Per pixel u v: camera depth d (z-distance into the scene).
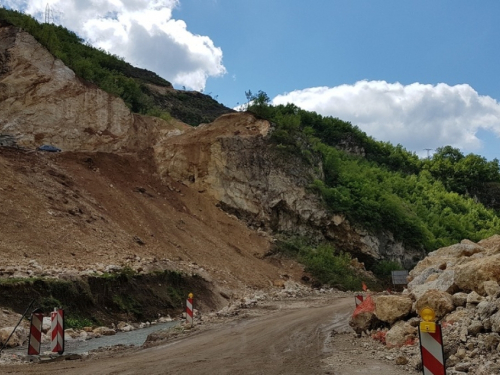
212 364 8.71
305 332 12.73
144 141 37.72
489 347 7.50
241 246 33.09
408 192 56.41
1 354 10.45
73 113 32.75
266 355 9.60
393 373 7.62
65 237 20.94
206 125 42.38
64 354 10.82
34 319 10.60
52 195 24.23
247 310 19.44
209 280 24.61
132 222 27.27
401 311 10.67
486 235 52.09
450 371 7.20
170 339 12.52
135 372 8.10
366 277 37.16
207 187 36.31
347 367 8.16
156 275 20.77
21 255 17.66
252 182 37.53
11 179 23.27
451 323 9.09
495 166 74.62
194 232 30.91
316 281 32.59
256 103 43.09
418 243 43.69
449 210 55.28
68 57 36.78
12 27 32.72
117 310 17.16
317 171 42.56
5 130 29.19
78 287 16.25
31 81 31.30
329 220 39.12
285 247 35.62
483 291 9.89
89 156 31.55
